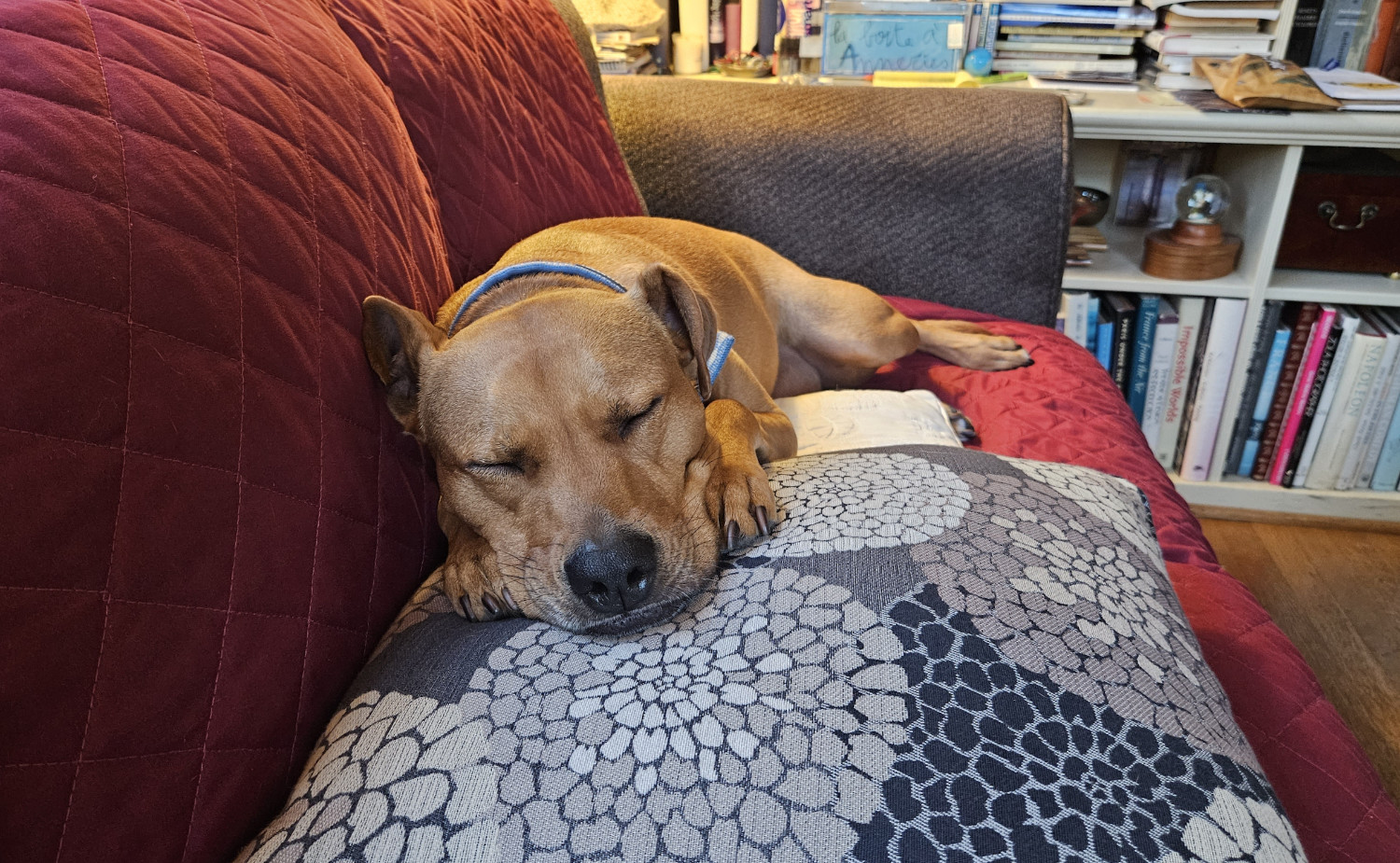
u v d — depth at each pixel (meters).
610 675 0.80
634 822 0.65
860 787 0.65
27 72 0.74
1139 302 2.64
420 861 0.65
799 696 0.73
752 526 1.02
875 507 0.97
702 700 0.74
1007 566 0.87
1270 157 2.44
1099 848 0.63
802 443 1.59
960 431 1.75
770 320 1.96
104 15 0.85
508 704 0.77
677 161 2.14
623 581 0.95
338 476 0.91
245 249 0.85
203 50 0.93
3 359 0.61
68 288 0.67
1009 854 0.62
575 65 1.90
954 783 0.66
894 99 2.11
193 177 0.82
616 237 1.64
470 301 1.27
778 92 2.16
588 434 1.08
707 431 1.20
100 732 0.63
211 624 0.73
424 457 1.17
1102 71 2.63
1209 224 2.53
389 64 1.33
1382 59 2.56
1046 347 2.02
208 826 0.70
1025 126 2.02
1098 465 1.66
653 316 1.21
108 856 0.62
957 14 2.60
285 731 0.79
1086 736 0.71
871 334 1.95
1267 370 2.62
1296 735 1.09
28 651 0.59
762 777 0.67
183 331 0.75
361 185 1.08
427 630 0.93
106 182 0.73
